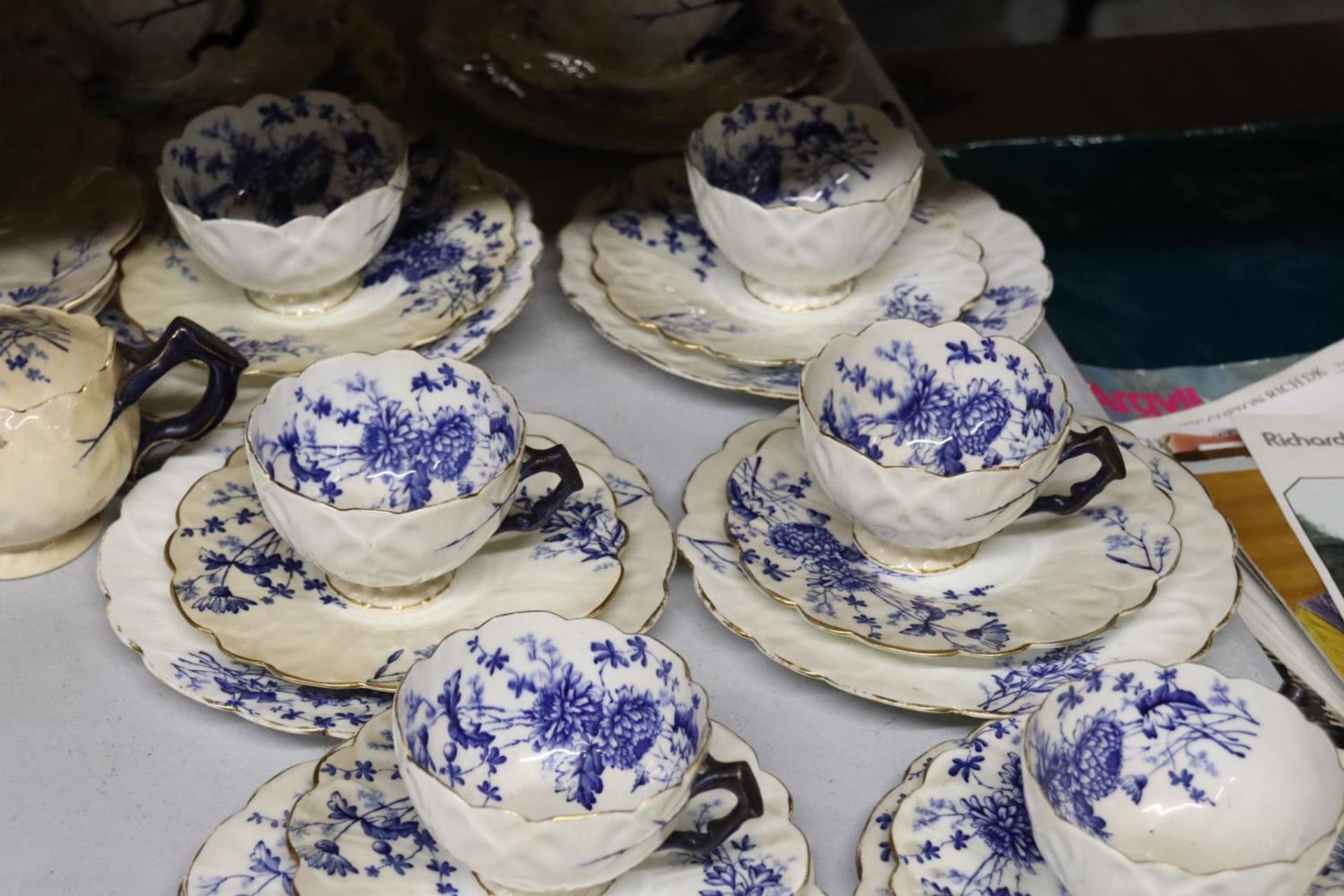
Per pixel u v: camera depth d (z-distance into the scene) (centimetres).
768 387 98
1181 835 67
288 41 130
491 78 128
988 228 114
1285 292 179
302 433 86
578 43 128
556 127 123
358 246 98
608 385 104
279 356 96
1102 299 176
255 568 81
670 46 127
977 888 64
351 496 85
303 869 63
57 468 80
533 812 68
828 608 79
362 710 75
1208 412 116
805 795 74
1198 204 187
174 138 113
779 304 104
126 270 103
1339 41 209
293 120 108
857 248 100
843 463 80
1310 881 60
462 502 75
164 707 78
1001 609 80
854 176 111
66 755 75
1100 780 69
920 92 203
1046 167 188
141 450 88
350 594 80
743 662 83
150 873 69
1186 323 174
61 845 70
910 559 83
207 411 88
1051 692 69
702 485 88
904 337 90
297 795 68
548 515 82
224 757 75
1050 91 201
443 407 87
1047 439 89
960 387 90
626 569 82
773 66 130
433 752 69
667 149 121
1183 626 80
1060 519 86
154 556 83
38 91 116
